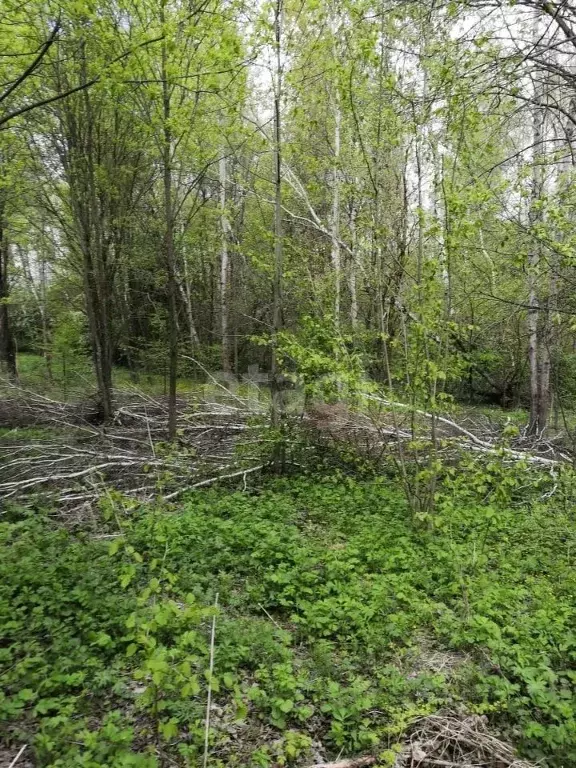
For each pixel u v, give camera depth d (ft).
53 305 69.72
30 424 41.37
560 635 15.31
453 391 62.54
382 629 15.53
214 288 80.12
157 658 9.82
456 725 12.38
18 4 22.81
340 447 33.30
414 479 25.53
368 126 24.80
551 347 41.42
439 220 22.72
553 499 28.63
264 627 15.20
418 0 22.98
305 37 29.09
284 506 25.40
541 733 11.83
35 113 39.06
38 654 13.48
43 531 21.57
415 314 24.04
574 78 23.65
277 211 30.81
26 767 10.62
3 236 56.95
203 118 33.58
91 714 12.12
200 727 11.81
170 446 31.07
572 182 26.89
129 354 60.34
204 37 28.32
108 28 26.58
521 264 24.75
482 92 23.16
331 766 11.17
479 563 18.78
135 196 49.90
